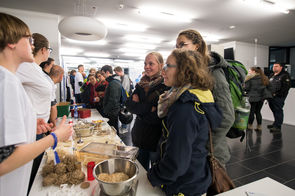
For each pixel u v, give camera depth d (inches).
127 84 152.1
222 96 40.7
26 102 26.7
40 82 53.7
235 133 48.7
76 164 37.7
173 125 29.2
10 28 23.3
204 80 32.6
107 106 112.1
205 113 31.8
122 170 36.1
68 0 128.8
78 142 55.2
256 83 153.6
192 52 34.1
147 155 60.2
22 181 26.7
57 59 156.2
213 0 130.7
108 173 35.6
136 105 54.3
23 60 26.5
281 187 36.0
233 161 104.0
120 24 185.3
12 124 21.6
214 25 188.4
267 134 153.9
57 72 81.0
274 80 163.8
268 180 38.4
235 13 155.9
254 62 286.0
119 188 29.1
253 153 114.8
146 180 37.6
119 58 437.4
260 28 200.2
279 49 311.1
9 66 25.1
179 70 33.1
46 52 59.1
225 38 246.2
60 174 35.6
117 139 58.7
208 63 45.2
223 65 44.8
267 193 34.3
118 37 240.5
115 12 152.8
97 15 159.5
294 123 187.2
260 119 162.7
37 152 25.1
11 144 21.1
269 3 135.9
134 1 132.1
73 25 78.6
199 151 32.2
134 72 457.1
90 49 322.7
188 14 157.8
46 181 33.7
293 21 176.7
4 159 21.1
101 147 45.4
